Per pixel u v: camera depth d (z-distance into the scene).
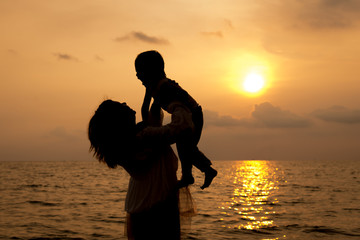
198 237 10.05
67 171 69.19
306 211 15.42
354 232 10.76
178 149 2.45
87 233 10.55
